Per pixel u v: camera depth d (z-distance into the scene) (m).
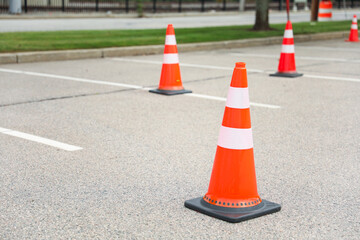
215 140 5.75
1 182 4.41
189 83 9.13
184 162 4.99
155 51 13.52
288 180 4.53
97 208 3.90
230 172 3.79
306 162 5.02
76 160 5.00
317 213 3.85
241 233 3.51
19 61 11.35
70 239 3.40
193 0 41.16
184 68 10.95
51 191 4.22
